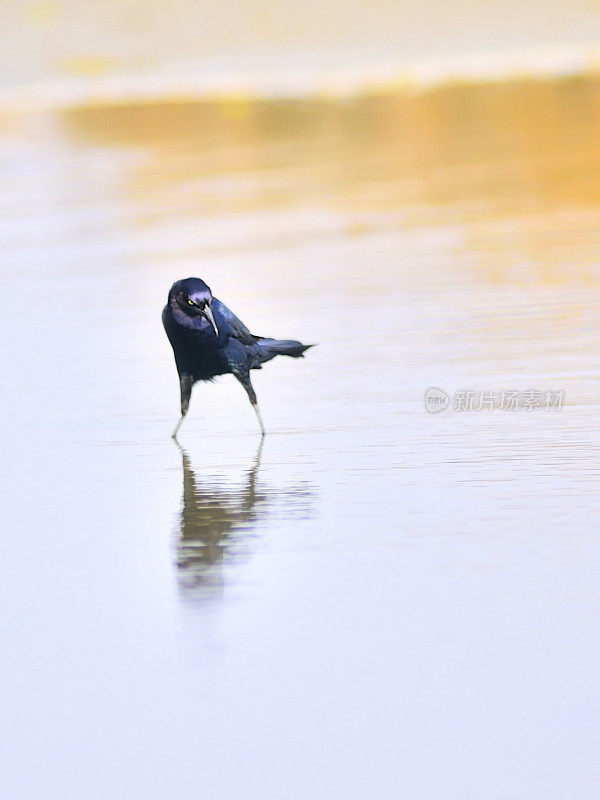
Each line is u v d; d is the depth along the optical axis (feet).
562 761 20.88
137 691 23.63
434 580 27.81
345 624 25.84
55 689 23.89
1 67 152.56
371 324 54.03
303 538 31.04
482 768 20.79
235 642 25.36
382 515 32.40
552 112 115.85
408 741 21.63
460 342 50.21
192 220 82.02
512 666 23.79
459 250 67.97
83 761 21.53
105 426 42.91
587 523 30.94
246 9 166.30
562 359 46.98
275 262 68.18
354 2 168.35
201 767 21.20
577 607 26.07
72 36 160.04
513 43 151.53
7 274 69.97
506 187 85.25
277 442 40.06
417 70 143.13
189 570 29.37
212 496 34.86
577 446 37.52
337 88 136.26
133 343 54.29
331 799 20.17
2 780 21.08
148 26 162.20
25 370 50.70
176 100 135.74
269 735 21.98
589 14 160.45
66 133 122.11
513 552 29.27
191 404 45.19
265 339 42.19
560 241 68.44
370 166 97.19
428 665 23.97
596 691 22.85
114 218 84.53
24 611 27.48
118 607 27.48
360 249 70.03
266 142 111.65
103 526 32.89
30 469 38.34
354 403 43.45
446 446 38.27
